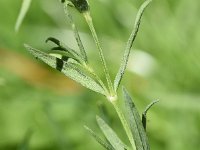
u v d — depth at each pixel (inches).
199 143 16.8
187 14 20.9
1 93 19.5
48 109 16.3
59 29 21.7
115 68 20.8
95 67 20.8
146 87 19.6
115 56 20.9
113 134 8.8
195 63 19.5
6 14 23.3
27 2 10.1
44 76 21.5
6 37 22.0
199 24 20.6
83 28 22.0
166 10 21.0
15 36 22.0
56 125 15.9
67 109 18.5
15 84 19.5
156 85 19.5
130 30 21.3
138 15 8.3
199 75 19.2
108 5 21.4
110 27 21.5
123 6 21.4
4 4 23.6
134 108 8.0
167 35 20.5
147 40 20.7
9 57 22.1
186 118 17.3
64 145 15.8
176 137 17.1
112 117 17.8
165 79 19.6
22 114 19.1
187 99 17.9
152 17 20.9
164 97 18.3
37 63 21.7
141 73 20.1
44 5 22.1
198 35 20.4
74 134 18.0
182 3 21.1
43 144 18.4
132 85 20.0
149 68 20.1
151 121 18.0
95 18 21.7
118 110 8.6
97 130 17.8
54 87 21.1
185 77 19.4
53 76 21.4
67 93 20.3
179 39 20.3
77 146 17.8
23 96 19.4
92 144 17.9
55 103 18.6
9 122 19.1
